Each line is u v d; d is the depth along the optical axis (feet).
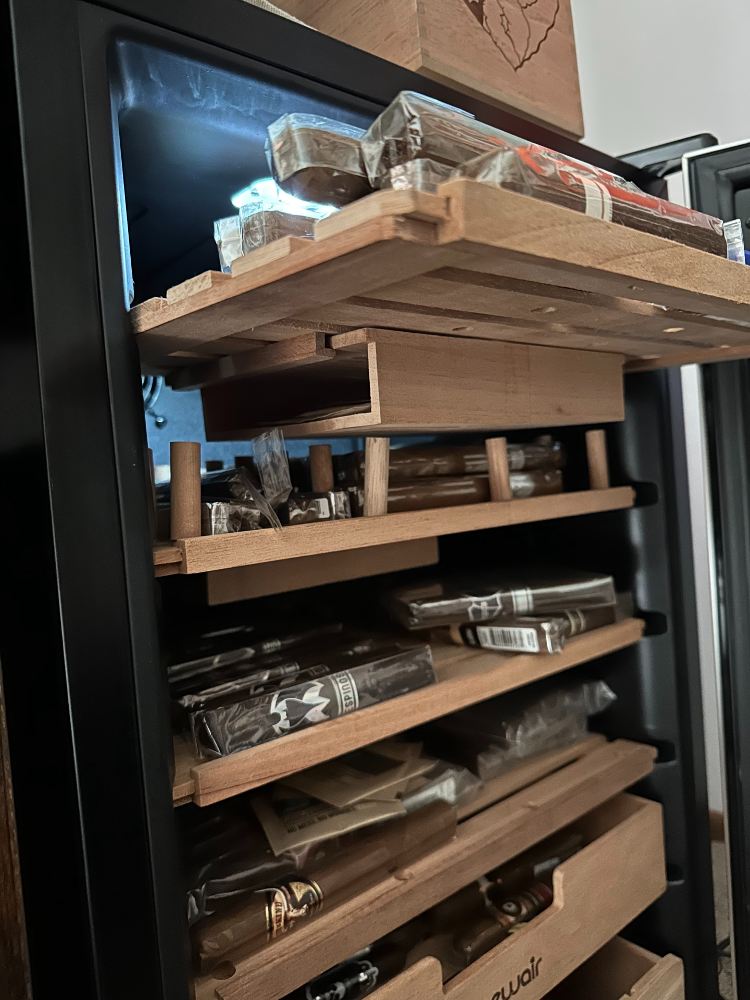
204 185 2.57
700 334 2.46
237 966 2.11
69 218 1.70
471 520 2.64
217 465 3.16
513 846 2.82
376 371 2.06
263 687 2.27
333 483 2.60
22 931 2.41
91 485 1.74
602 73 5.47
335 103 2.11
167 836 1.85
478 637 3.05
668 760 3.55
